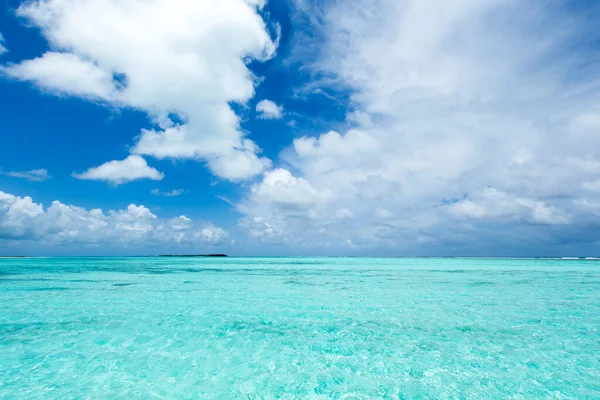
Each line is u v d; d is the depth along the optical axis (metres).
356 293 13.99
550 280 20.03
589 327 8.30
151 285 16.84
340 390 5.09
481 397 4.85
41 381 5.32
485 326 8.41
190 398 4.84
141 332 7.91
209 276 23.09
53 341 7.21
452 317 9.38
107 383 5.29
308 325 8.56
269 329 8.17
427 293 14.01
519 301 11.91
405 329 8.16
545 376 5.50
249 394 4.97
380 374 5.62
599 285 17.09
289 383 5.32
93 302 11.59
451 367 5.88
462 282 18.78
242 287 16.09
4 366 5.90
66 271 27.16
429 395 4.91
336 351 6.69
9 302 11.52
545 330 8.04
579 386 5.16
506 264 46.22
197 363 6.11
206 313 9.90
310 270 31.05
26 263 43.19
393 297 12.80
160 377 5.52
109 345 7.01
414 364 6.02
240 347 6.92
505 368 5.83
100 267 34.09
